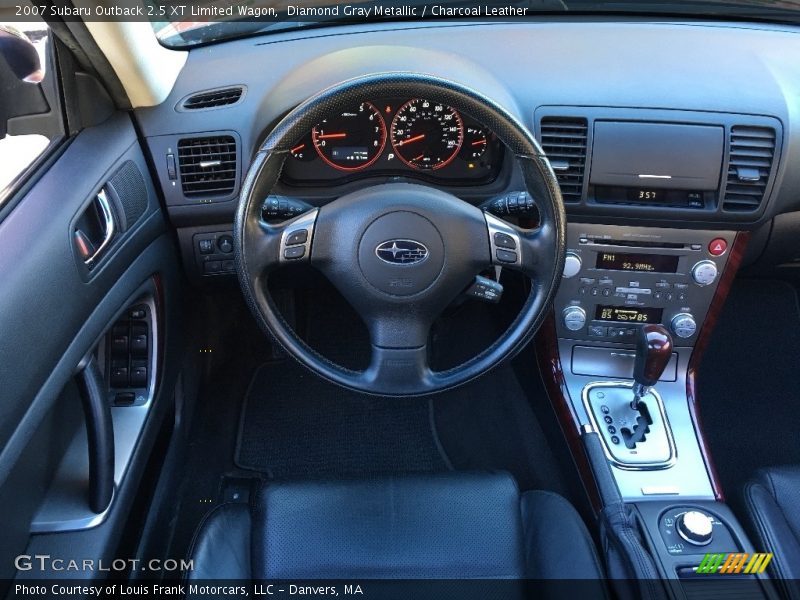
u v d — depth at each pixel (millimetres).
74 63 1344
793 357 2287
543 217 1256
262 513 1382
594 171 1595
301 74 1582
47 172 1253
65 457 1470
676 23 1777
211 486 1901
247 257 1238
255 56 1662
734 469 2002
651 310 1782
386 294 1280
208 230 1706
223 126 1570
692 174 1575
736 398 2189
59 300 1184
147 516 1637
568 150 1595
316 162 1636
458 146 1620
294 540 1330
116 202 1405
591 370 1849
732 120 1544
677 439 1730
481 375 1342
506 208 1482
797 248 1873
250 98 1586
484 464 1953
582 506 1713
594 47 1682
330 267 1283
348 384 1347
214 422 2076
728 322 2379
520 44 1686
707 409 2162
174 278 1756
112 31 1287
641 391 1716
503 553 1320
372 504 1388
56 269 1176
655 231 1672
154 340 1647
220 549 1319
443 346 2234
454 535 1342
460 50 1670
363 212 1242
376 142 1613
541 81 1599
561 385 1835
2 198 1138
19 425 1087
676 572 1354
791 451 2045
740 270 2055
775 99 1555
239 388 2184
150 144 1562
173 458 1814
